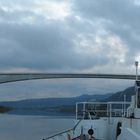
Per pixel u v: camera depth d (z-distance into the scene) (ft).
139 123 43.98
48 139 66.64
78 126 57.82
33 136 147.33
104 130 55.98
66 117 284.82
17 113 565.12
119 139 46.85
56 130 170.19
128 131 40.52
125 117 47.65
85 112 60.39
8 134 160.56
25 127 204.13
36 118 363.56
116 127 55.83
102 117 59.11
